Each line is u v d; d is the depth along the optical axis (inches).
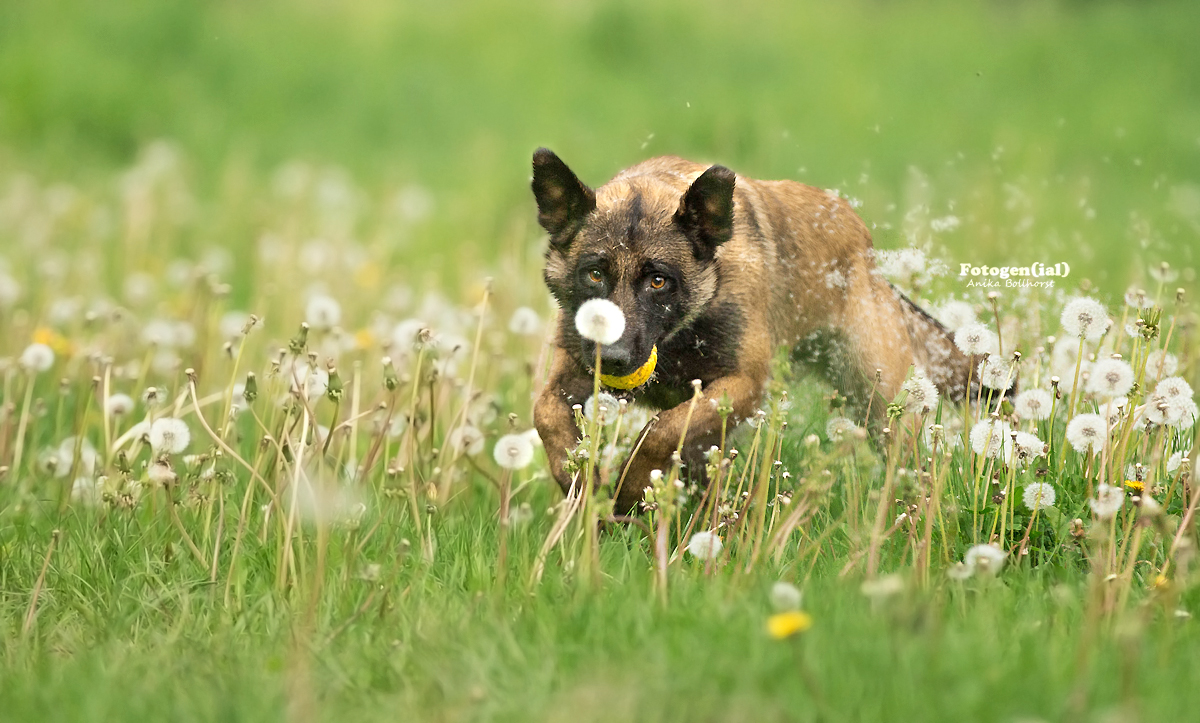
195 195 999.0
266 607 312.3
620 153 1098.7
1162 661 257.1
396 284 705.6
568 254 397.4
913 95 1331.2
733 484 383.6
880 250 481.4
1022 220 752.3
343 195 938.1
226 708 243.8
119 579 336.2
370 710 250.4
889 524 349.4
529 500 403.5
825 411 438.6
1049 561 329.4
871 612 274.7
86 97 1197.1
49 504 402.9
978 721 228.4
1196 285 620.1
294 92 1330.0
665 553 304.8
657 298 387.9
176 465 434.3
